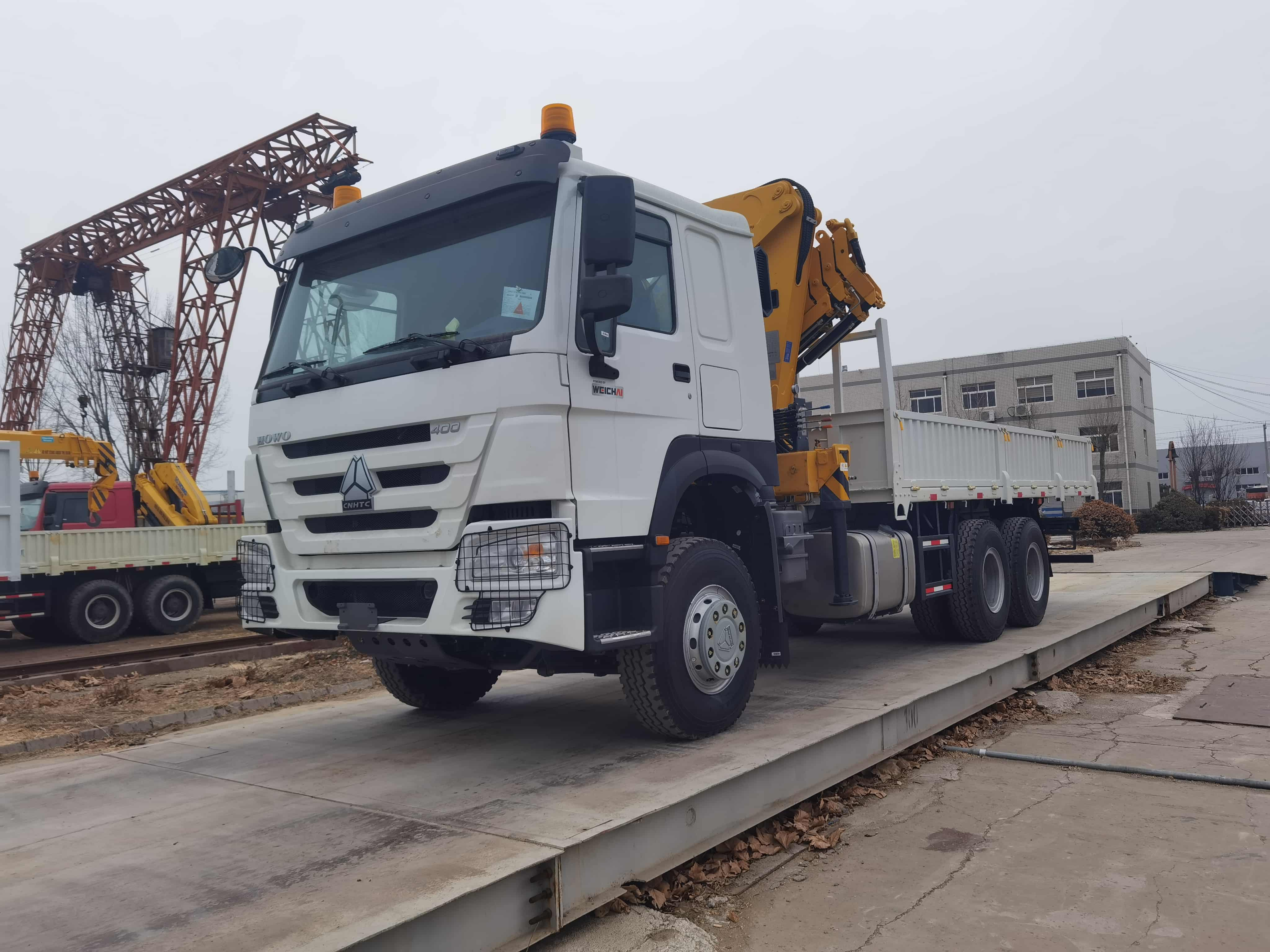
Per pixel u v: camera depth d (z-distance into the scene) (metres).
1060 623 8.62
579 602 3.93
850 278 7.39
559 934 3.20
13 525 7.99
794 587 6.60
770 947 3.13
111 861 3.31
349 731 5.36
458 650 4.32
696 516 5.36
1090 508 28.33
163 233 29.08
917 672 6.25
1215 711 6.17
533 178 4.23
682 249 4.99
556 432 3.99
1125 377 40.97
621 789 3.85
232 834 3.55
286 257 5.16
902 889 3.55
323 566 4.64
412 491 4.21
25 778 4.47
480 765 4.45
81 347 30.25
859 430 7.04
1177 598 11.14
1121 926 3.18
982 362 43.66
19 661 11.26
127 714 7.13
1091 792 4.63
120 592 13.09
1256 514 46.78
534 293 4.14
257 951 2.52
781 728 4.78
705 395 4.94
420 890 2.86
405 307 4.55
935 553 7.47
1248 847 3.85
